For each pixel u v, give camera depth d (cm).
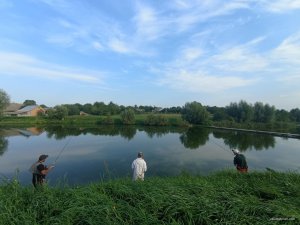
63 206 456
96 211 430
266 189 576
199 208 453
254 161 2392
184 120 7644
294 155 2720
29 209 434
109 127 6850
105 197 486
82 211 428
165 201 477
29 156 2530
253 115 7275
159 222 420
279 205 476
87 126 7138
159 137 4484
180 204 462
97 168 1989
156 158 2420
